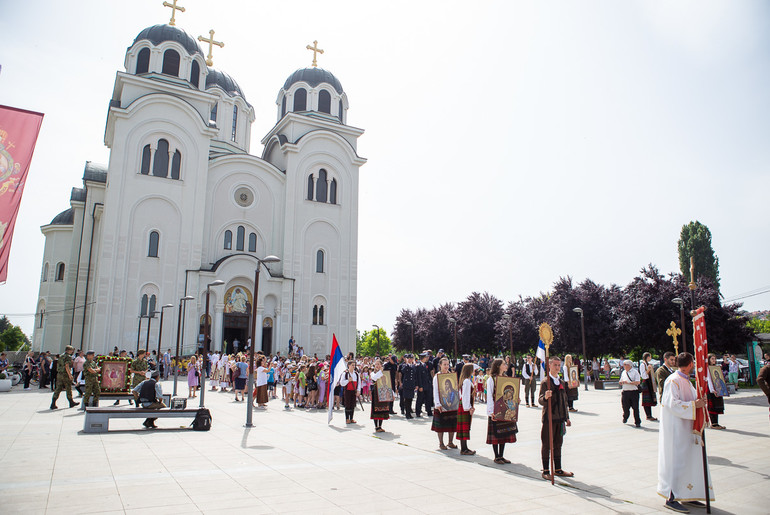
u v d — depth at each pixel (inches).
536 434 567.8
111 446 462.6
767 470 388.8
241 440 506.9
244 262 1638.8
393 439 530.9
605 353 1786.4
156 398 579.8
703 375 300.8
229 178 1745.8
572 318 1782.7
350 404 652.1
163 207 1579.7
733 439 530.3
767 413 765.9
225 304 1610.5
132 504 284.5
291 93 1972.2
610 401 965.8
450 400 471.5
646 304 1565.0
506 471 384.8
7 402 837.2
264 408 821.2
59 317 1860.2
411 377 722.2
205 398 973.2
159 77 1656.0
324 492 315.9
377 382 589.6
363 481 345.7
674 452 298.5
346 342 1814.7
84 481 335.0
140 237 1531.7
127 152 1547.7
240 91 2164.1
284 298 1700.3
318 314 1788.9
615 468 397.4
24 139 319.9
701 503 305.7
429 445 496.4
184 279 1563.7
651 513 288.0
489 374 425.4
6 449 445.4
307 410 807.7
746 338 1491.1
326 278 1827.0
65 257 1911.9
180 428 567.8
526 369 870.4
